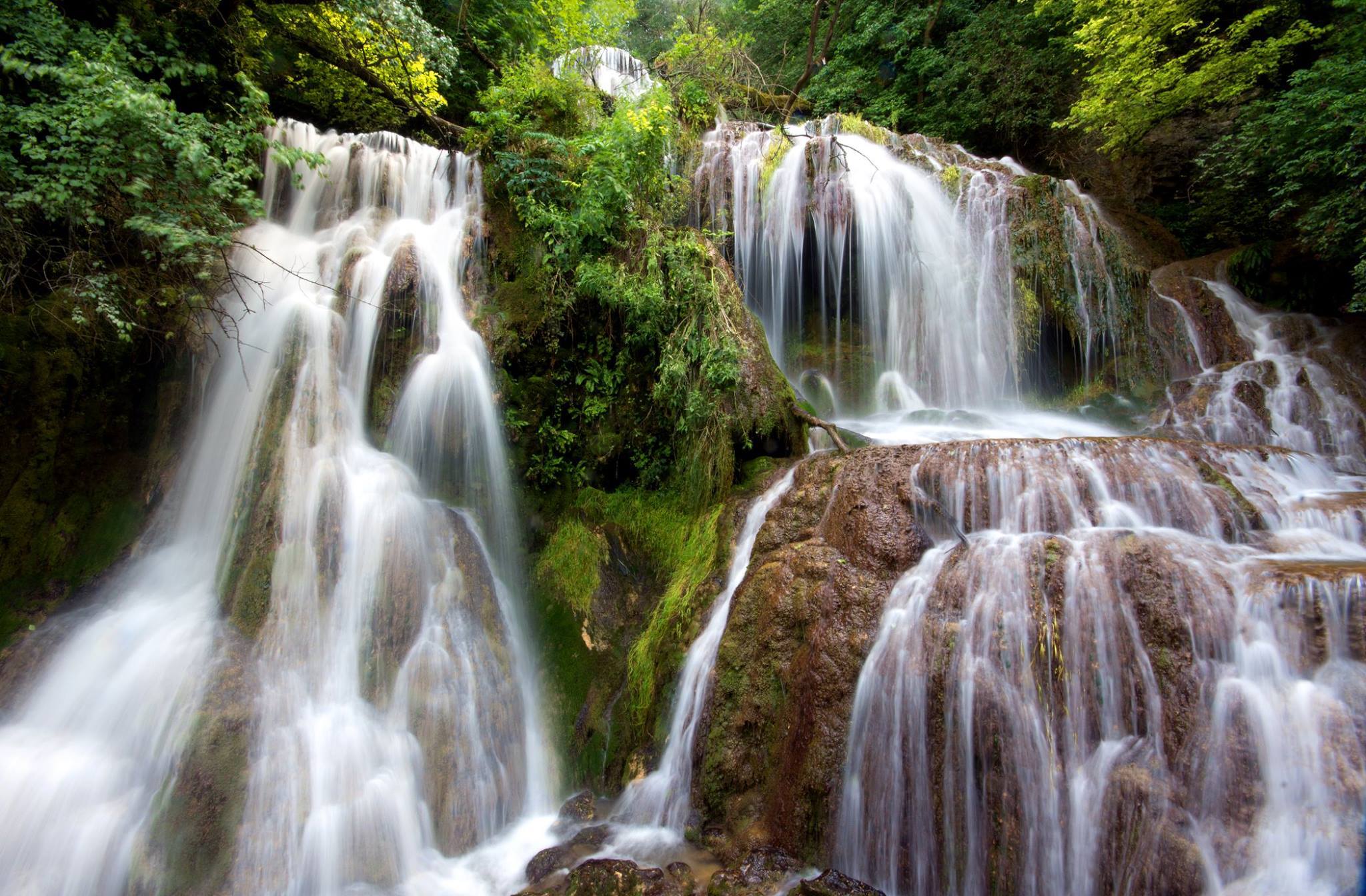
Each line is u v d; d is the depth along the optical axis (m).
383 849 4.43
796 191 8.88
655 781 4.95
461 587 5.62
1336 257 8.47
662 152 7.82
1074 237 8.94
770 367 6.64
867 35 14.69
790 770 4.31
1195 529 4.45
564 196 7.12
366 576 5.29
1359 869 2.90
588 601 6.04
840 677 4.29
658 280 6.54
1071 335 8.77
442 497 6.17
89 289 5.31
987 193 9.18
